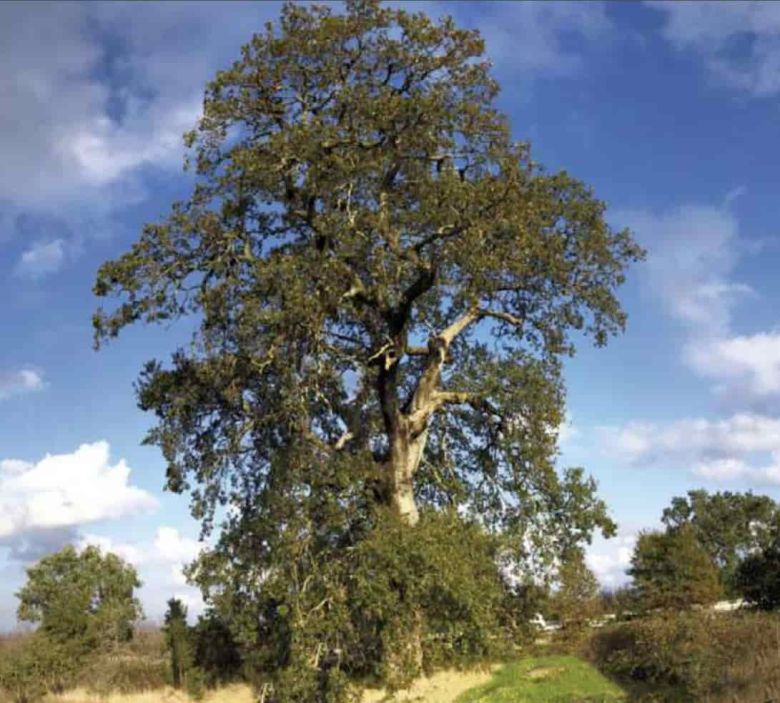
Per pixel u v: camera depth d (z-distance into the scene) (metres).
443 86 26.33
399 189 26.73
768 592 30.47
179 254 26.05
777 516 40.50
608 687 24.28
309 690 23.66
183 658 30.62
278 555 24.31
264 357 23.75
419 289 26.58
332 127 25.22
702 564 31.84
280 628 25.19
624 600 33.41
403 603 22.84
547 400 28.58
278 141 25.03
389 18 26.27
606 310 29.22
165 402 26.61
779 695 18.39
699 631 23.58
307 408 25.92
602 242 28.39
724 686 20.23
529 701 23.44
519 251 25.33
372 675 26.77
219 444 26.48
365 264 25.08
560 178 27.86
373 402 29.67
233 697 29.16
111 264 25.53
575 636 28.83
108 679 31.39
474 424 30.72
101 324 25.70
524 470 28.67
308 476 24.86
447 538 23.28
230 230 26.03
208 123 26.31
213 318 24.16
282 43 26.03
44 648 32.62
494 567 25.98
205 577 25.42
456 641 25.31
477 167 27.22
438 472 30.91
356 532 25.17
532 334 30.12
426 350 29.30
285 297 23.14
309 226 26.50
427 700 24.77
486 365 29.22
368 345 27.94
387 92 26.11
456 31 26.56
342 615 23.55
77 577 38.50
